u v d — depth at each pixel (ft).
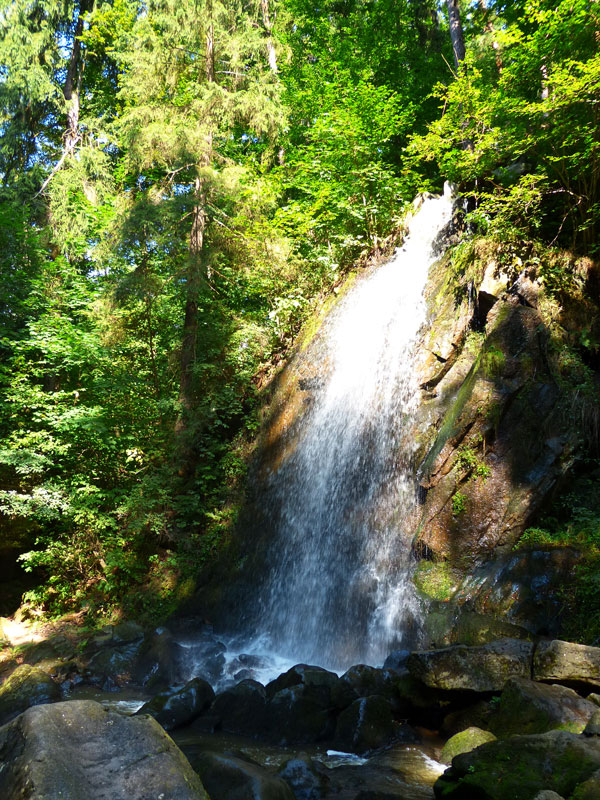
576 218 31.27
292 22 64.90
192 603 33.55
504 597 22.00
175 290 40.63
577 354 27.04
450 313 33.01
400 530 27.91
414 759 15.94
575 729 13.91
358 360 37.17
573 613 20.53
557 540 23.08
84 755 8.83
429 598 24.03
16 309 46.11
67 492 38.58
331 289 45.93
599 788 10.67
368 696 18.38
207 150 40.42
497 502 25.12
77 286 48.96
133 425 42.14
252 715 19.13
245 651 28.91
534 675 16.66
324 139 50.24
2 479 40.42
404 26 62.03
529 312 28.48
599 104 27.76
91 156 56.03
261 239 42.37
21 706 21.93
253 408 42.11
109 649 27.37
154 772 8.83
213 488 39.40
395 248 44.09
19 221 49.37
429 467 27.45
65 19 63.72
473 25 58.13
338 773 15.30
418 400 31.30
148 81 41.04
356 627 26.40
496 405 26.61
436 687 17.37
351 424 34.35
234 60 41.47
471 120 34.83
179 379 43.27
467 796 11.99
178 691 20.24
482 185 38.70
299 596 30.25
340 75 57.36
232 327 43.60
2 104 57.16
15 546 39.45
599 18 27.89
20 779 8.11
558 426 25.61
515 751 12.44
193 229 41.22
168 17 39.58
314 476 34.68
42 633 33.76
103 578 37.11
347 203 47.93
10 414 40.60
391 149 57.00
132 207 38.55
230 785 12.09
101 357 42.86
